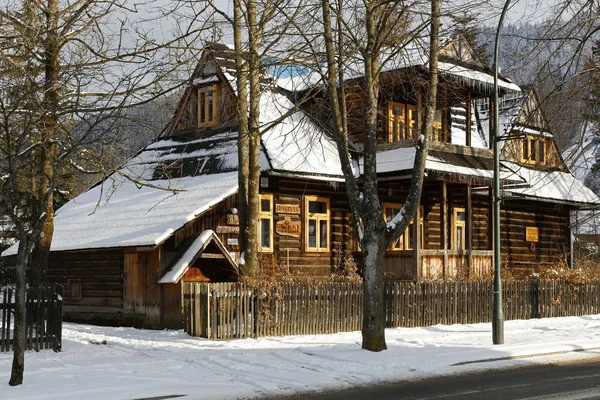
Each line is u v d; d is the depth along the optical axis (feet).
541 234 123.44
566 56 54.08
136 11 48.96
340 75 59.16
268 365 52.70
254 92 73.41
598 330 79.92
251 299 71.36
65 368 51.57
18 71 50.44
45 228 67.51
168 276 79.77
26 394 41.52
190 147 101.40
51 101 49.70
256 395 43.11
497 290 66.23
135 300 83.87
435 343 65.67
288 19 55.98
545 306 95.20
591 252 154.71
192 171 97.25
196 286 71.26
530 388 45.29
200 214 83.05
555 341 68.39
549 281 96.27
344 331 76.64
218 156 95.96
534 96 123.65
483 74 99.25
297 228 94.07
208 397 42.04
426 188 104.06
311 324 74.43
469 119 101.91
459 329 80.02
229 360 54.65
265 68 64.90
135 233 83.35
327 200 97.55
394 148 97.09
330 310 75.92
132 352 60.34
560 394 43.06
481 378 49.65
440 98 96.02
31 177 63.82
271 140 92.73
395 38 59.88
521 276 116.47
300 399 42.16
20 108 51.31
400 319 80.69
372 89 58.08
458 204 111.24
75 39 51.39
